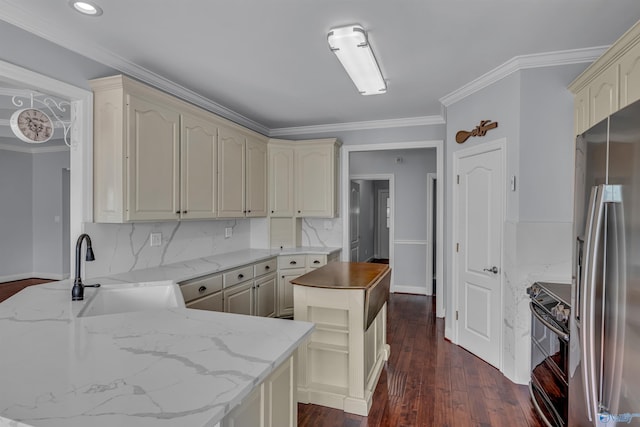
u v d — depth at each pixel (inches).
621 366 50.6
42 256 251.4
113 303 88.4
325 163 182.4
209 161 132.0
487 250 125.6
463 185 138.9
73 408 32.2
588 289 57.1
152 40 95.6
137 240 116.6
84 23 86.5
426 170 229.1
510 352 112.3
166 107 111.3
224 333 53.1
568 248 105.5
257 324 57.5
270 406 46.1
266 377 44.4
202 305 115.5
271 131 201.6
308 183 184.5
